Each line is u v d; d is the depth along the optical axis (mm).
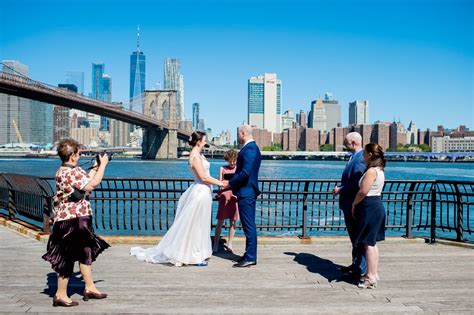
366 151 5691
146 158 146625
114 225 17062
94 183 4926
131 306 4957
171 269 6512
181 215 6820
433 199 8625
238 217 7727
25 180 9352
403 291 5590
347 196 6219
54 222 4945
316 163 177875
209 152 185375
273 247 8031
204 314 4738
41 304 5000
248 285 5770
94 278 6023
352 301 5203
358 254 6004
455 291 5605
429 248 8102
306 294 5438
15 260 6926
